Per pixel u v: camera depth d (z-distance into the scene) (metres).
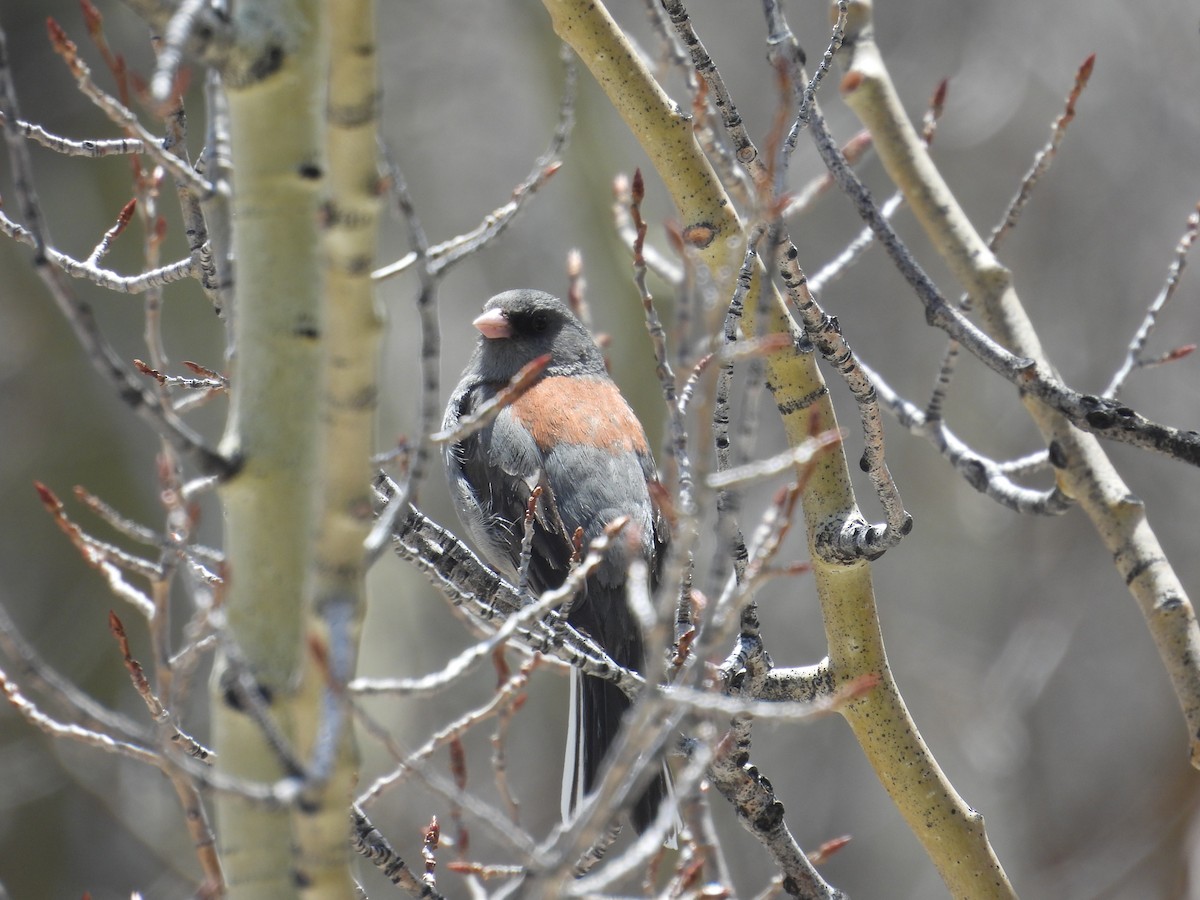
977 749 19.75
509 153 22.83
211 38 4.05
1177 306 20.12
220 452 4.17
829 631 6.78
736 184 5.43
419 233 3.73
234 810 4.22
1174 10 20.53
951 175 21.23
